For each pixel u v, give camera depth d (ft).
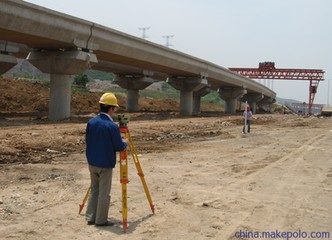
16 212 21.38
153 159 43.39
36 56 95.04
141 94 303.68
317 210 24.49
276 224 21.45
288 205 25.48
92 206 19.84
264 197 27.50
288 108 399.85
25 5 74.79
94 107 156.66
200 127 92.73
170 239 18.31
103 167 18.93
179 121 109.70
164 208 23.54
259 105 350.84
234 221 21.68
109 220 20.67
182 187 29.81
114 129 18.95
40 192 26.09
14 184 28.14
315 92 311.27
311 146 61.21
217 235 19.22
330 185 32.04
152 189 28.63
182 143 60.80
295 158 47.47
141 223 20.49
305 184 32.24
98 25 95.61
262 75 320.50
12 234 17.97
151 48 124.67
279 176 35.58
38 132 59.41
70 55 91.76
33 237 17.72
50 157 41.22
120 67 157.89
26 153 42.27
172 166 39.19
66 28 86.43
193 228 20.12
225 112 233.96
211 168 38.81
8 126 71.46
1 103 119.65
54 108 93.71
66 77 94.84
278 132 88.84
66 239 17.63
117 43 106.63
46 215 21.08
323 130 100.37
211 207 24.38
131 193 27.09
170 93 361.30
